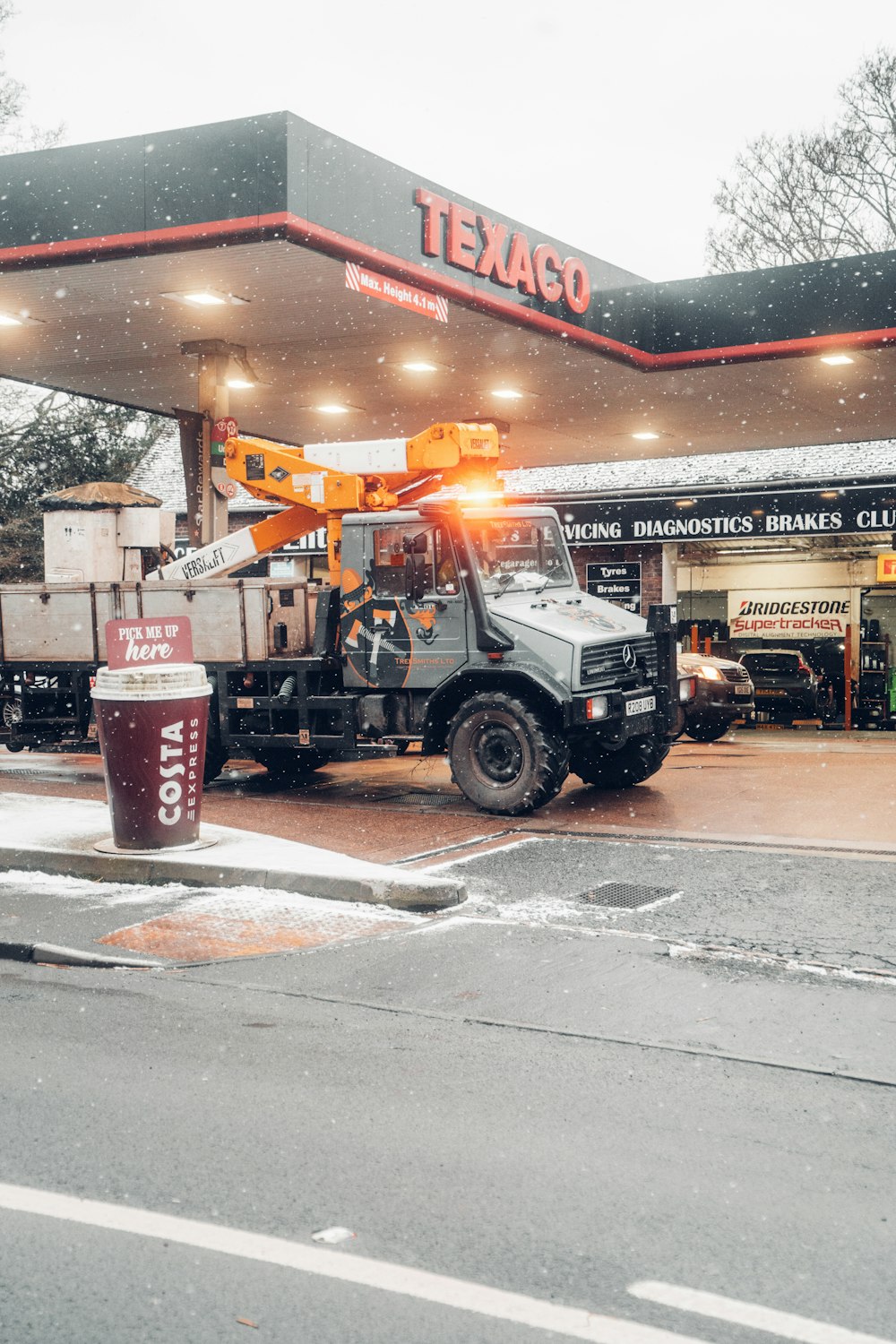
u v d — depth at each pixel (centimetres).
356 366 1806
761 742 1930
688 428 2330
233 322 1570
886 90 3150
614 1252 373
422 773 1470
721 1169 430
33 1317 341
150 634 975
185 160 1223
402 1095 501
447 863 948
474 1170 431
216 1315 341
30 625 1427
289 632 1330
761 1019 593
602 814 1162
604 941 729
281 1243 380
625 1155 443
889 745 1841
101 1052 556
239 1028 589
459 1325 335
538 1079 519
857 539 2609
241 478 1328
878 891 848
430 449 1268
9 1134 464
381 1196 411
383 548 1217
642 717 1209
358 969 682
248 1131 466
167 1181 423
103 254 1270
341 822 1129
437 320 1466
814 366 1755
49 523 2086
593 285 1636
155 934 756
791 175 3256
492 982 654
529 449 2597
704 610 2781
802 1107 486
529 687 1162
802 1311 340
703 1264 366
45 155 1285
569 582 1273
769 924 765
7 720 1451
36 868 929
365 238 1271
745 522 2481
